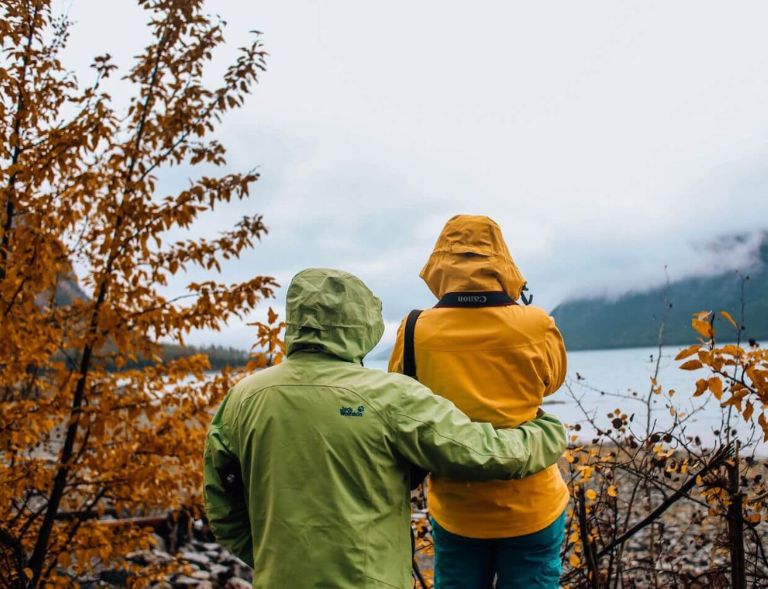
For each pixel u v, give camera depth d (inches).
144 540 170.1
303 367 76.1
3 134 151.8
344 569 67.7
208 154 172.7
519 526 86.2
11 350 141.6
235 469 79.6
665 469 117.3
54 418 157.0
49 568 159.0
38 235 142.9
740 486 112.8
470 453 72.7
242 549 82.6
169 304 162.9
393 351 98.8
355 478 70.8
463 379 88.0
